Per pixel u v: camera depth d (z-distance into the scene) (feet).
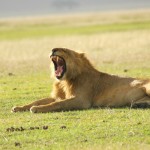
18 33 448.24
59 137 86.99
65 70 111.45
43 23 613.11
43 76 163.32
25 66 191.52
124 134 87.20
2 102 120.67
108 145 80.84
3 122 98.78
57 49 110.73
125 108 108.06
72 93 111.24
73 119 99.60
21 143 84.48
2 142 85.30
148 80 110.32
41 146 82.43
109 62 194.49
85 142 83.82
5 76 165.78
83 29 441.68
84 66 112.88
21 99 124.26
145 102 107.76
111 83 111.96
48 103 113.70
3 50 273.75
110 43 276.41
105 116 100.68
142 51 223.30
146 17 581.12
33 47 284.20
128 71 166.81
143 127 90.79
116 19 584.40
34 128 92.79
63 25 537.65
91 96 111.75
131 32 355.97
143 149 77.41
